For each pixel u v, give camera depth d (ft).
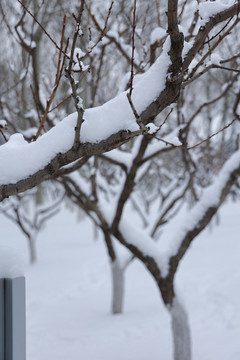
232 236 43.29
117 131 6.51
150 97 6.49
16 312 6.88
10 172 6.76
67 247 46.47
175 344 14.78
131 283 29.84
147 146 14.07
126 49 13.89
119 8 14.90
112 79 20.17
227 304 22.79
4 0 14.23
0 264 6.85
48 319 23.12
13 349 6.84
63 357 17.37
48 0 14.33
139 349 17.76
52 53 15.49
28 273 34.71
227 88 13.55
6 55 16.99
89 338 19.62
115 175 30.50
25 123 19.60
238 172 13.87
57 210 38.65
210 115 27.27
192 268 31.71
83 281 31.63
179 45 6.12
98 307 25.00
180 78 6.38
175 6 5.66
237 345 16.94
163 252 14.55
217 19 6.34
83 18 13.55
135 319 21.98
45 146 6.70
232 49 15.10
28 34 14.79
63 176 16.21
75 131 6.33
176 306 14.66
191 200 27.86
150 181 38.50
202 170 28.35
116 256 23.17
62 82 15.34
